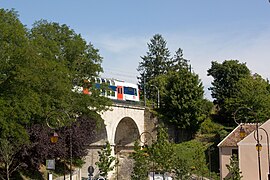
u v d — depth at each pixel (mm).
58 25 46125
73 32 46281
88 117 48531
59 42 45344
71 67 44969
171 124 66438
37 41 40125
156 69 103312
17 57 34594
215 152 60375
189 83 65938
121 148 68438
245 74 76000
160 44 104500
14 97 34625
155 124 67188
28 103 34594
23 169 45156
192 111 65312
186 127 65250
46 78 36562
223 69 76625
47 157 43438
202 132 66500
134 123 66625
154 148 44000
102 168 43844
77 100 44531
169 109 66750
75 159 52406
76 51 45469
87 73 46812
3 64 34594
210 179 49656
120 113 63312
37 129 40625
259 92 64625
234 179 39031
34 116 38438
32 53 35406
